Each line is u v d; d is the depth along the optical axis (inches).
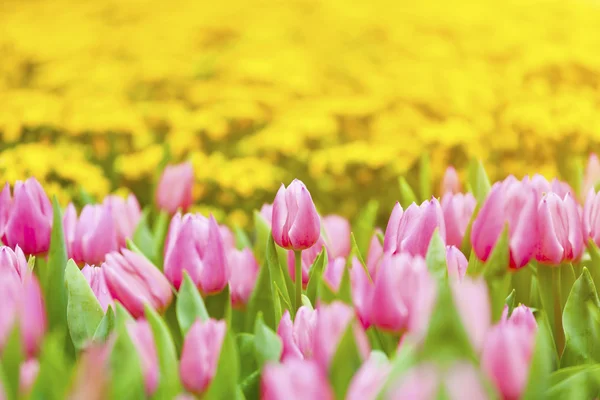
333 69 249.4
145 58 249.3
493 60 259.9
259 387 59.9
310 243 65.1
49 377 56.2
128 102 212.2
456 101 199.0
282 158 178.7
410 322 59.5
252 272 67.6
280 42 282.7
